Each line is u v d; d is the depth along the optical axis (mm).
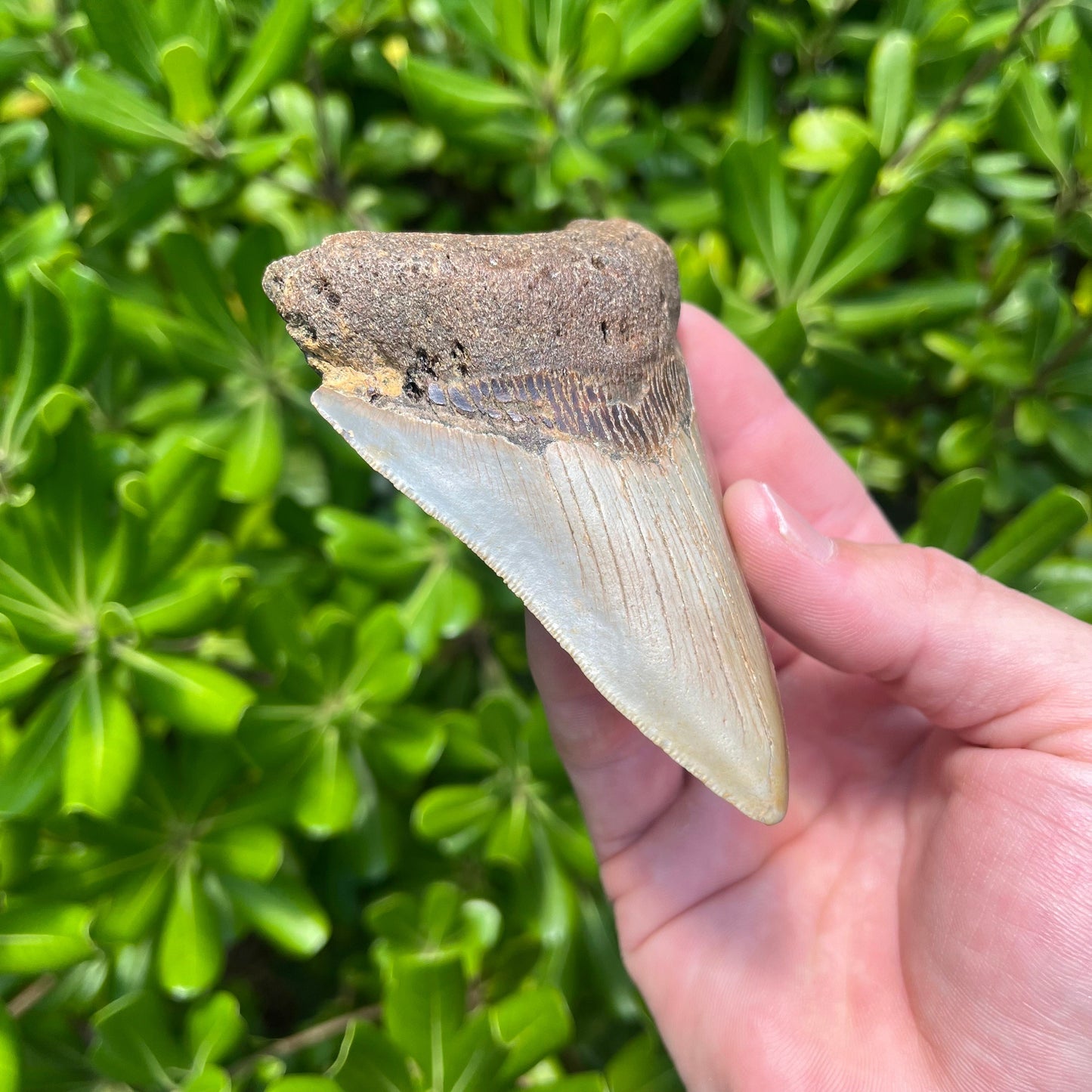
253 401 239
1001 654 176
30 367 195
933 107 258
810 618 182
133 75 212
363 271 157
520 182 264
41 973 205
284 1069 235
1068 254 313
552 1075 239
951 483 217
